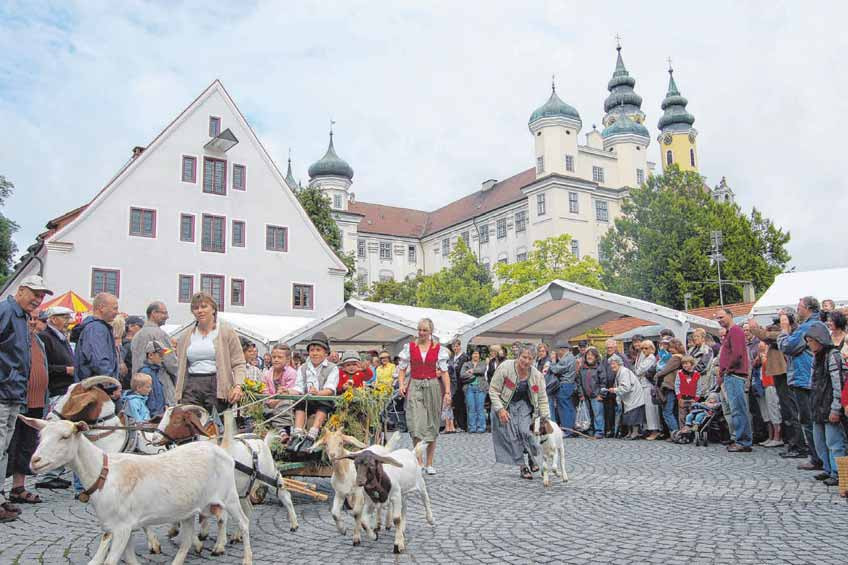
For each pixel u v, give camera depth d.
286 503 6.65
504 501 7.93
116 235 35.66
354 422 8.35
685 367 13.61
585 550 5.62
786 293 18.66
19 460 7.82
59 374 8.30
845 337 8.65
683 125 89.31
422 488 6.62
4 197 50.88
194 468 5.17
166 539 6.37
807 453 10.70
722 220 48.75
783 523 6.37
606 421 15.40
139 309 35.88
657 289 47.72
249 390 8.09
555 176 66.69
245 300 39.41
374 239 82.56
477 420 17.12
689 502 7.53
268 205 40.94
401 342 26.27
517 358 9.49
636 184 73.69
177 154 38.03
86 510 7.48
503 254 73.62
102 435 5.63
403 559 5.55
